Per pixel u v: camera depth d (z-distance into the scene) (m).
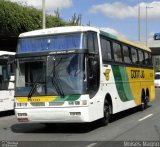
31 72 13.38
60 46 13.36
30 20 28.83
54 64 13.20
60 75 13.07
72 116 12.84
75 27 13.48
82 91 12.84
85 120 12.84
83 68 12.97
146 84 22.22
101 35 14.80
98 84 14.02
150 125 15.02
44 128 14.95
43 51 13.45
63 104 12.88
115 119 17.17
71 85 12.93
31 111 13.20
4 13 26.33
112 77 15.88
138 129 13.95
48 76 13.15
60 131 14.00
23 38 13.88
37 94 13.16
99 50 14.28
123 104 17.47
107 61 15.26
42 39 13.65
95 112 13.63
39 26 30.09
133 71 19.48
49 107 13.00
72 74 12.99
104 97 14.70
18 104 13.40
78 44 13.22
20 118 13.40
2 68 19.16
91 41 13.72
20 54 13.66
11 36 29.11
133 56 19.70
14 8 27.30
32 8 29.53
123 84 17.55
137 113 19.66
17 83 13.50
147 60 22.91
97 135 12.75
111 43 16.05
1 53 19.09
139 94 20.52
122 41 17.83
